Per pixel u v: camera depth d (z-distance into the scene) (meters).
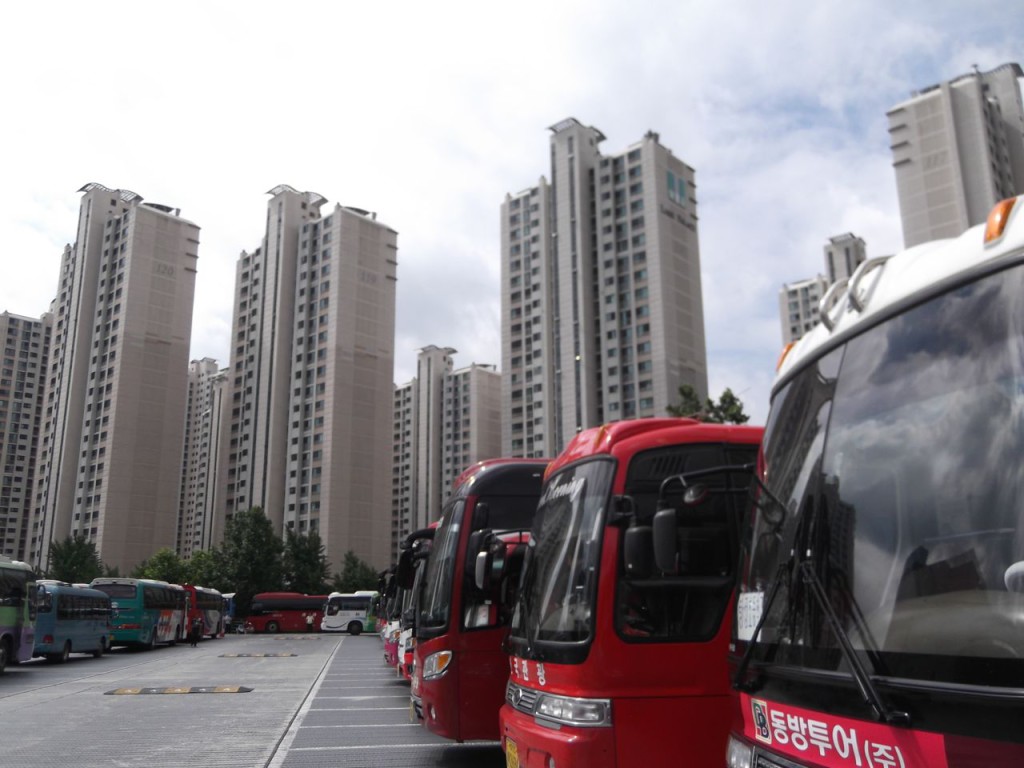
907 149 82.81
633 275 97.25
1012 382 2.58
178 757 9.85
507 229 111.06
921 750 2.51
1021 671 2.30
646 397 93.38
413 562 12.02
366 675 22.28
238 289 113.50
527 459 10.37
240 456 105.81
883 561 2.89
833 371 3.48
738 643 3.83
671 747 5.31
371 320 102.94
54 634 27.00
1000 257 2.73
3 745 10.69
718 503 6.12
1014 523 2.46
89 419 96.75
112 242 101.44
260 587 73.38
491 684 8.91
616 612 5.54
